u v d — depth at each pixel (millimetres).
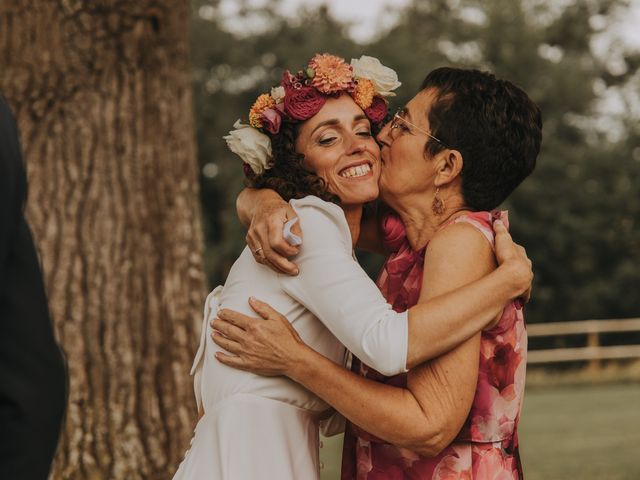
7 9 4285
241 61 23016
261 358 2125
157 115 4387
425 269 2152
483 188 2246
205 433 2199
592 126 23125
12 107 4262
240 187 21484
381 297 2109
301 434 2193
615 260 21672
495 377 2162
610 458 7512
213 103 23094
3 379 1558
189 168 4488
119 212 4250
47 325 1607
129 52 4328
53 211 4195
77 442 4047
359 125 2305
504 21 22562
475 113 2215
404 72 20984
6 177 1550
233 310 2215
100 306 4164
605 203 21375
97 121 4273
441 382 2053
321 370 2098
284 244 2096
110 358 4137
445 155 2234
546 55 22844
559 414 10398
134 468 4070
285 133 2301
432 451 2072
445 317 2010
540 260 21375
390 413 2049
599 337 21188
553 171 21344
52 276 4145
